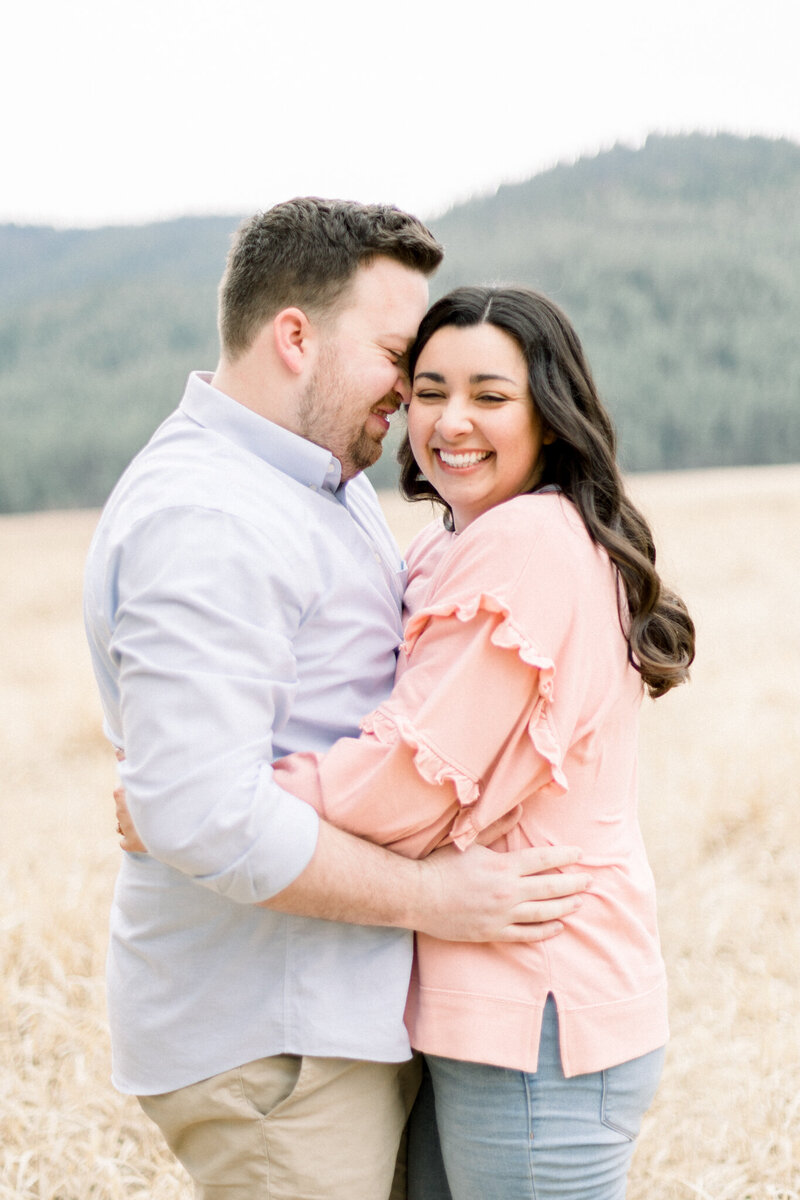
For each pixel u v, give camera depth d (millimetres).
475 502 2004
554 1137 1782
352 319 1962
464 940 1768
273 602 1756
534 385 1881
